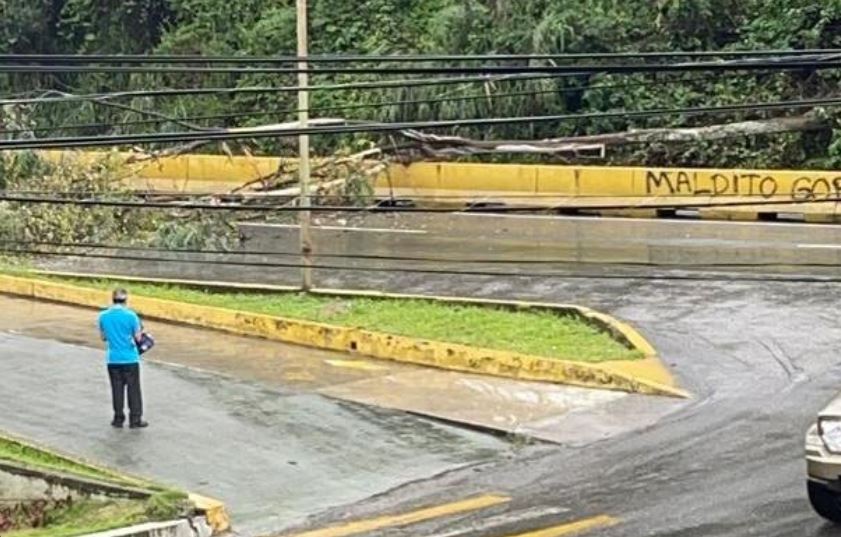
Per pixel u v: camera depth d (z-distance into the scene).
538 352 23.30
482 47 41.50
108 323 20.45
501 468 17.98
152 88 45.69
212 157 40.53
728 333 24.22
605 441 18.89
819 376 21.39
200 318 27.72
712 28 40.44
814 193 34.31
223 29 48.31
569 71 12.58
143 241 35.53
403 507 16.47
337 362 24.45
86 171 36.06
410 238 34.84
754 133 37.16
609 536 14.62
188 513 15.94
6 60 13.36
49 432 20.44
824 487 13.66
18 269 32.97
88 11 51.50
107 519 15.97
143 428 20.52
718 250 31.17
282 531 15.80
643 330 24.64
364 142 39.47
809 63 12.17
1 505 17.30
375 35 44.72
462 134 39.94
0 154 35.28
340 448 19.28
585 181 36.62
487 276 29.84
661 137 36.53
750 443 18.09
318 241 35.25
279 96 42.97
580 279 29.03
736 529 14.50
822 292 26.78
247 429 20.34
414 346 24.14
